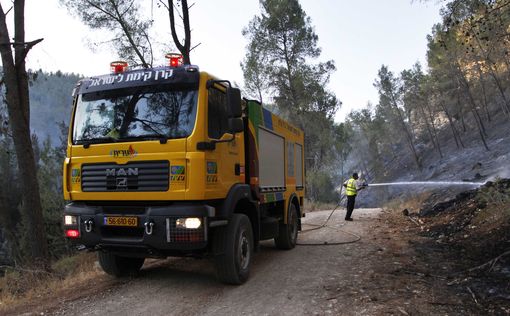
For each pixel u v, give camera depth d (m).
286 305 5.49
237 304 5.61
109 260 6.86
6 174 38.66
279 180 9.02
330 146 38.12
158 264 8.12
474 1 8.33
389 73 63.75
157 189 5.61
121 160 5.80
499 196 9.84
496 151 48.00
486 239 8.06
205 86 5.91
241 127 6.12
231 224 6.41
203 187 5.57
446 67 43.00
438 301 5.33
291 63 34.72
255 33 35.06
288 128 10.00
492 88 51.69
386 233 11.58
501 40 8.71
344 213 19.47
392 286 6.08
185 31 15.97
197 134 5.64
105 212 5.93
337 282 6.51
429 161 66.44
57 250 18.34
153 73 6.10
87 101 6.35
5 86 9.88
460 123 70.25
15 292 7.27
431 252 8.33
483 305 5.10
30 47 9.77
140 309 5.50
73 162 6.15
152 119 5.88
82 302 5.86
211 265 7.99
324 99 35.38
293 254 9.07
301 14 34.50
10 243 24.14
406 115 66.69
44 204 23.03
